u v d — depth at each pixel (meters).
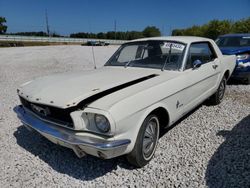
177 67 3.67
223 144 3.50
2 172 3.00
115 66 4.19
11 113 5.10
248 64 6.66
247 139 3.62
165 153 3.32
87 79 3.22
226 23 42.84
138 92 2.79
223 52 6.66
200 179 2.74
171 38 4.14
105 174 2.93
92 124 2.52
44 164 3.16
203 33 48.41
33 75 10.07
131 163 3.00
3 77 9.86
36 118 3.03
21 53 22.14
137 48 4.21
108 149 2.43
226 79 5.47
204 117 4.56
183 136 3.80
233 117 4.53
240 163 3.00
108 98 2.65
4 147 3.62
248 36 7.79
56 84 3.07
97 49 26.23
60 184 2.76
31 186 2.73
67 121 2.66
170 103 3.26
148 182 2.75
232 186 2.60
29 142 3.77
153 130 3.14
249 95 5.99
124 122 2.53
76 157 3.30
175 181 2.74
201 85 4.12
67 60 15.53
